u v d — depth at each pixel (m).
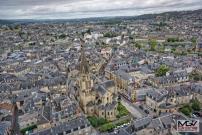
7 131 195.12
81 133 192.50
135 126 178.75
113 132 180.25
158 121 182.00
